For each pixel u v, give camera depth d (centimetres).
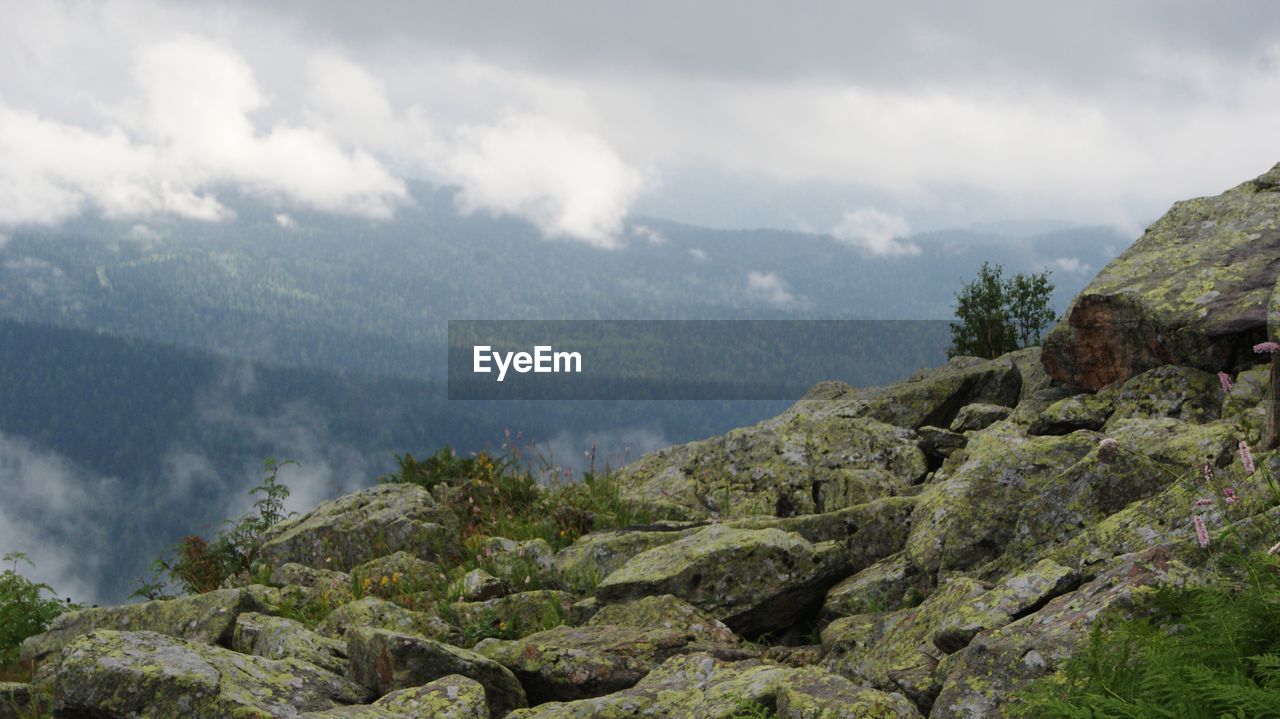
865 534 1073
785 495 1448
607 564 1187
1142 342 1254
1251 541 635
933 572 923
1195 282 1240
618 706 694
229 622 1040
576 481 1622
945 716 581
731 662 765
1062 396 1364
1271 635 480
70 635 1144
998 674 581
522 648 827
